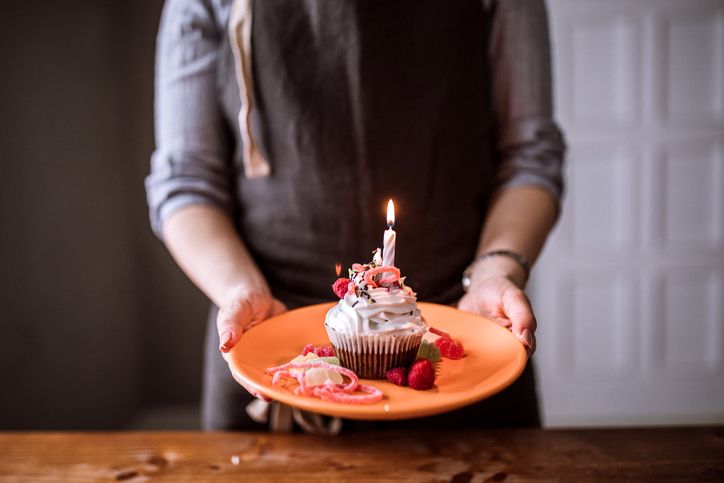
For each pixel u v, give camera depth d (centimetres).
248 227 86
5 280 141
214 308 88
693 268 202
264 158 83
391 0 80
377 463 71
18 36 149
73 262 174
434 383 65
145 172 212
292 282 84
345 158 82
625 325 206
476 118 84
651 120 196
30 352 151
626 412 211
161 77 87
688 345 206
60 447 76
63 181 169
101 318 189
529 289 207
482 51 85
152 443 76
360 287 71
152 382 224
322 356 70
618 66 195
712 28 191
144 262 217
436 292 84
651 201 199
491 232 81
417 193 83
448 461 71
